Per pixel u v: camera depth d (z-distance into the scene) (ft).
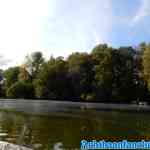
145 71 228.63
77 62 324.39
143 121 122.42
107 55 310.04
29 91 351.67
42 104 258.98
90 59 325.62
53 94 328.08
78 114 158.71
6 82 392.27
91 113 167.94
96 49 324.39
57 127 96.73
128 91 302.66
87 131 87.45
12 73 393.70
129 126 102.53
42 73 333.21
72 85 324.19
